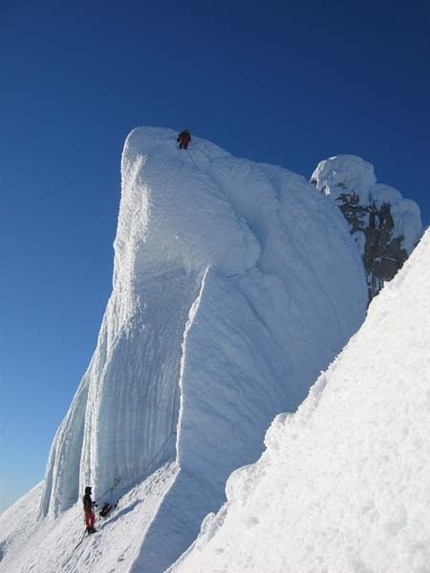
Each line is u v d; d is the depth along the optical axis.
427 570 3.21
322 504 4.80
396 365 5.09
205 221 19.88
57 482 20.77
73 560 15.46
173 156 21.52
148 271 20.30
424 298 5.52
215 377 16.84
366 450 4.58
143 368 18.19
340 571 3.86
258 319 18.70
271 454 7.84
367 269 42.06
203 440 15.99
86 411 20.44
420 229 44.78
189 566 8.12
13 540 21.89
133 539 14.05
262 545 5.63
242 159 22.38
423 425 4.07
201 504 14.71
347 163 46.09
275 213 21.23
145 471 16.92
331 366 7.71
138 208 21.03
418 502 3.61
